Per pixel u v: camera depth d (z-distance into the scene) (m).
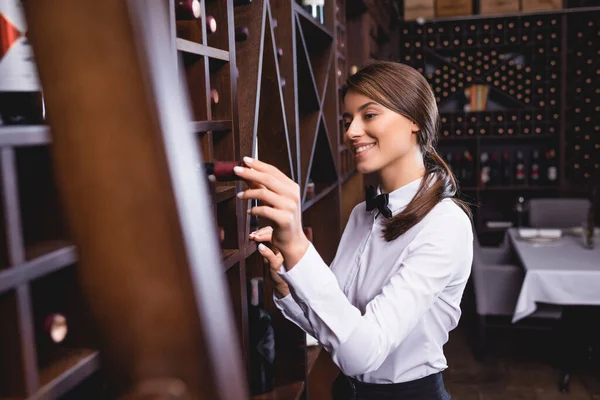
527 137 6.40
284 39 1.84
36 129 0.50
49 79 0.27
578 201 5.16
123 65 0.26
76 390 0.70
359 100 1.44
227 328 0.27
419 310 1.26
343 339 1.10
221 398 0.26
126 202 0.27
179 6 1.00
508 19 6.29
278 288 1.43
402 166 1.51
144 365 0.27
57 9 0.27
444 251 1.33
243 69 1.44
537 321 4.99
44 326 0.56
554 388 3.71
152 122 0.26
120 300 0.27
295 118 1.87
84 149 0.27
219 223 1.31
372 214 1.61
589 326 4.16
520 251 4.03
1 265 0.48
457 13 6.30
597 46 6.14
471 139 6.69
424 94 1.44
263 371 1.69
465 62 6.60
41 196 0.56
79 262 0.27
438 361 1.47
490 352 4.35
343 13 3.29
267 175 0.93
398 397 1.46
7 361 0.50
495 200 6.80
